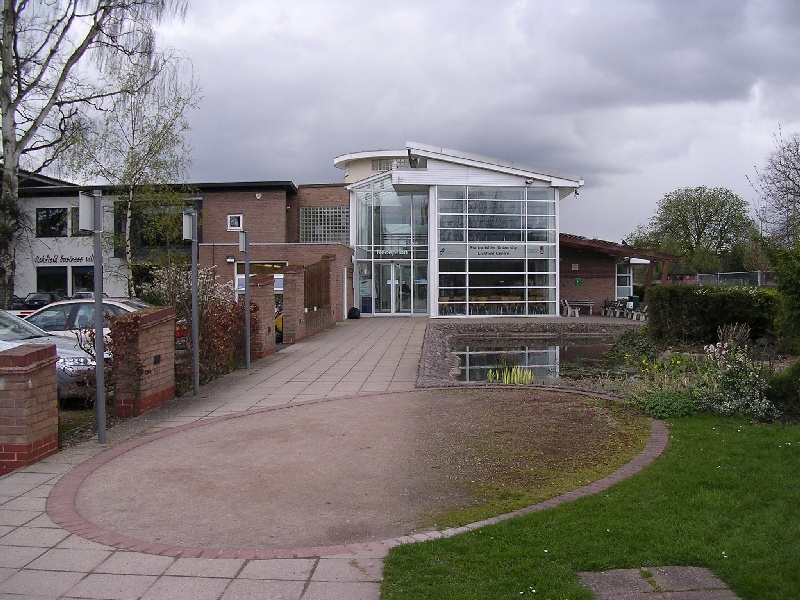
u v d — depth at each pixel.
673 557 3.96
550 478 5.78
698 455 6.12
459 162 30.64
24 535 4.61
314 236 37.31
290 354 16.11
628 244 60.34
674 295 18.42
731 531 4.32
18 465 6.34
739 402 8.06
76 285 35.06
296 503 5.28
